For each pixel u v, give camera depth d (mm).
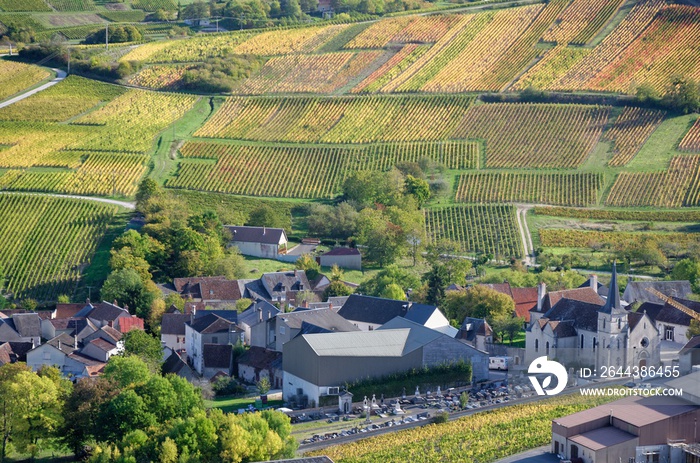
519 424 189000
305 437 184125
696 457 175000
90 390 182625
